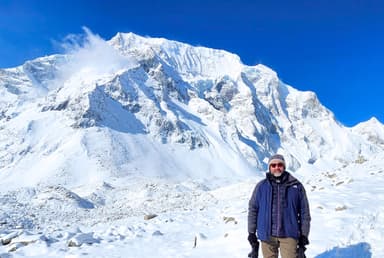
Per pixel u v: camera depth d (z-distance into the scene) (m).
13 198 39.66
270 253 6.25
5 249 11.55
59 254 10.84
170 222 16.66
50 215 31.02
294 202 6.11
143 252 10.86
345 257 7.62
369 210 11.21
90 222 24.00
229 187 44.91
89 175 141.12
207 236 12.27
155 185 60.47
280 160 6.24
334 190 15.44
